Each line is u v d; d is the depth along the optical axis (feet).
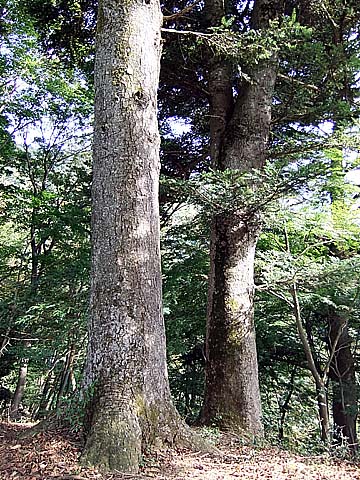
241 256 25.52
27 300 39.99
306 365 43.45
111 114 17.02
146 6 18.04
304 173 21.83
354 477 15.29
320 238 32.99
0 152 46.50
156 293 16.33
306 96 28.55
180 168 34.60
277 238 31.78
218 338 24.64
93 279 16.25
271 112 28.99
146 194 16.74
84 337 38.52
